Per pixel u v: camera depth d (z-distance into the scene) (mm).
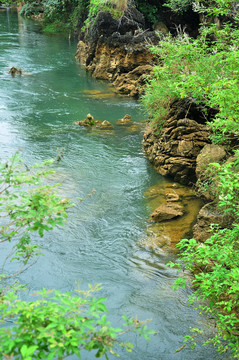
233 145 8648
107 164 10680
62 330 2430
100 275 6359
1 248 6832
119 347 5027
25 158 10562
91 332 2590
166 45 10570
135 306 5727
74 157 10961
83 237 7387
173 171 9797
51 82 19484
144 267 6625
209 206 7172
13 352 2469
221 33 9109
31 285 5980
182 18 24719
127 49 19844
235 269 4051
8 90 17516
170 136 10172
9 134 12406
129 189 9359
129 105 16500
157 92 10883
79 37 28719
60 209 3188
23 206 3201
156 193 9250
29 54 25453
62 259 6699
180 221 8008
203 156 8375
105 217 8094
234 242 4891
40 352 2510
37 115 14531
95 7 21625
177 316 5559
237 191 5363
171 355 4902
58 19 35812
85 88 18906
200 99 8820
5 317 2816
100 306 2682
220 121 6176
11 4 52906
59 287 5996
